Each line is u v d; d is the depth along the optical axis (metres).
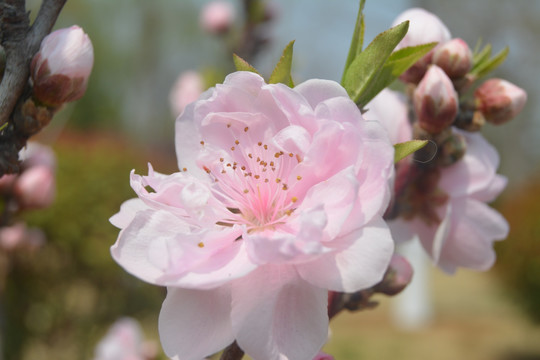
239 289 0.13
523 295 0.85
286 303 0.13
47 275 0.56
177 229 0.13
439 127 0.17
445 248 0.19
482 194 0.18
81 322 0.58
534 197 0.89
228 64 0.44
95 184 0.63
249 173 0.14
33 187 0.26
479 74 0.18
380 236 0.12
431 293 1.34
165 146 2.35
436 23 0.17
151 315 0.62
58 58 0.15
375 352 0.84
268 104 0.14
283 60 0.14
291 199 0.13
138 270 0.13
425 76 0.17
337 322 1.05
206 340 0.13
